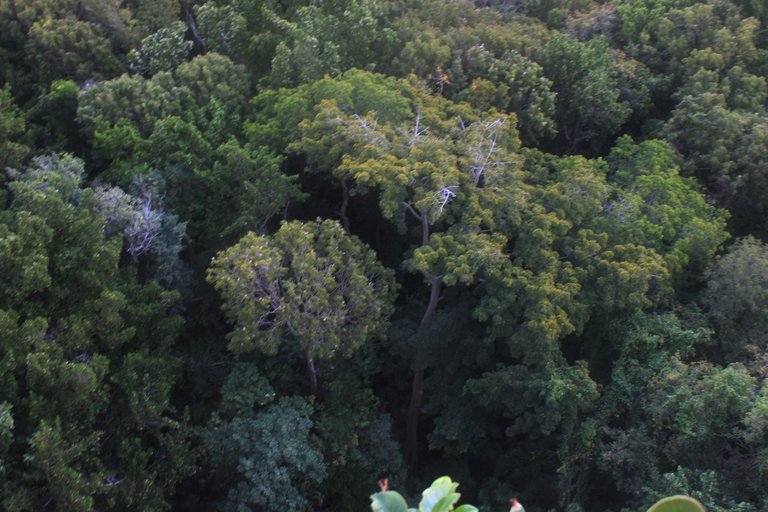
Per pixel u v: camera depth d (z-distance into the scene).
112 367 17.55
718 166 23.12
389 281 19.62
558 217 19.52
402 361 22.08
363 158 18.91
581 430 17.73
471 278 17.41
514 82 24.41
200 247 22.81
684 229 20.50
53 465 14.16
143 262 20.59
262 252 17.02
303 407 18.53
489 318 19.97
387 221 24.39
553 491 19.53
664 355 18.11
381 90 21.33
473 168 19.08
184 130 21.97
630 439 17.06
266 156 21.06
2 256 15.32
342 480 19.08
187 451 17.27
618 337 19.09
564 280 18.53
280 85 24.39
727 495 15.38
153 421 16.94
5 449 14.05
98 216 17.88
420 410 22.30
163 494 16.72
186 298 21.06
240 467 17.08
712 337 19.91
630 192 21.33
